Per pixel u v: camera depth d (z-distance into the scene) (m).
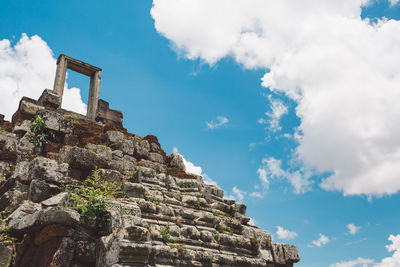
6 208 8.38
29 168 9.05
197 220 10.84
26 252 7.46
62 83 18.34
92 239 7.27
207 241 10.27
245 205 13.62
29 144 12.77
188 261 9.06
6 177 10.70
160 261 8.45
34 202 8.16
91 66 19.80
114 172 10.69
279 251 12.17
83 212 7.40
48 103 16.44
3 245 7.29
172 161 15.93
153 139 16.77
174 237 9.59
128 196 9.99
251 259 10.73
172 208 10.58
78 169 10.62
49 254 6.93
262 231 12.59
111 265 6.65
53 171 8.84
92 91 19.58
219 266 9.68
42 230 7.08
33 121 13.49
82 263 7.03
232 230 11.65
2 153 11.69
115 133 15.25
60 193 7.71
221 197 13.97
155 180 11.76
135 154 15.24
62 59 18.73
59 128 13.65
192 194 12.40
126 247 6.90
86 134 14.98
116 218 7.42
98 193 8.31
